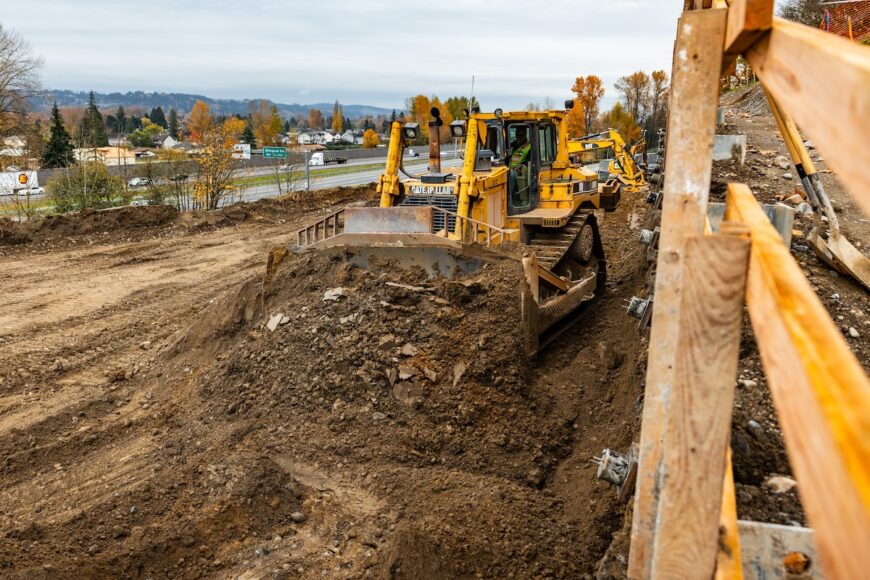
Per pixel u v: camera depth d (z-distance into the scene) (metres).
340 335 7.59
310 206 22.47
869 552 0.73
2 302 12.13
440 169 10.04
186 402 7.87
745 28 1.65
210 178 28.06
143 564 5.39
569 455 6.77
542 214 10.31
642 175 22.33
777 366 1.25
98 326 10.98
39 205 26.48
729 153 10.37
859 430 0.84
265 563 5.41
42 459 7.05
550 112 10.88
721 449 1.70
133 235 17.92
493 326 7.67
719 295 1.63
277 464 6.51
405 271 8.42
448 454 6.54
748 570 2.66
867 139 0.84
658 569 1.84
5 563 5.25
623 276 11.82
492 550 5.25
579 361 8.27
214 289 13.15
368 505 5.94
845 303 5.82
